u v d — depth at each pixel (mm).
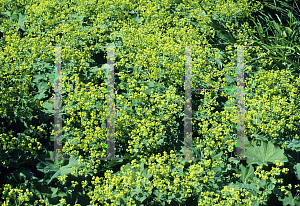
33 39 4434
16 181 3229
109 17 5332
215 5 6109
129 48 4613
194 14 5625
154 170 3205
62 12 5199
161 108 3781
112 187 3068
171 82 4277
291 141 3760
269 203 3258
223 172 3439
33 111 3707
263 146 3531
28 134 3551
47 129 3748
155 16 5383
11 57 4262
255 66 4816
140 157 3443
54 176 3232
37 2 5531
